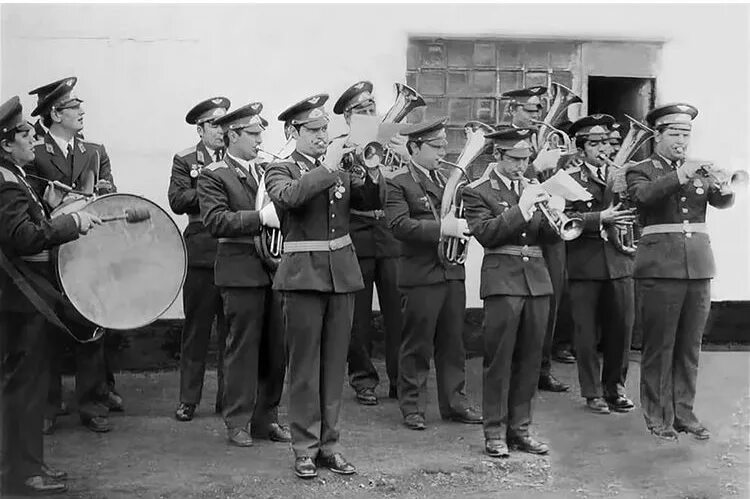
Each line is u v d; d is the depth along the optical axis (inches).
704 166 235.6
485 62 327.3
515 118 269.3
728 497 207.5
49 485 209.2
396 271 277.9
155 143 313.0
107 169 262.5
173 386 297.6
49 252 215.0
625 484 213.6
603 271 267.9
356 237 276.8
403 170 255.4
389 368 282.2
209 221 230.7
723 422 254.5
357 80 319.9
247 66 315.0
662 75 330.3
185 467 220.7
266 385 243.0
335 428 220.7
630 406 271.7
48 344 215.2
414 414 252.8
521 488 211.6
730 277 329.1
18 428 210.5
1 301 210.5
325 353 220.2
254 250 236.4
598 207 274.7
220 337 264.7
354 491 208.1
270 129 316.2
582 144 277.1
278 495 205.2
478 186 230.7
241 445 237.3
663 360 246.2
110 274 212.1
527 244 229.8
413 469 221.0
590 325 270.1
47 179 244.2
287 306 217.2
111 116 310.7
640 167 245.0
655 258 244.1
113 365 312.5
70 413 264.2
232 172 238.2
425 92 324.5
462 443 240.8
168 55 312.0
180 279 217.8
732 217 328.5
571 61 329.7
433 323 252.8
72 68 307.4
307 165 223.1
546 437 244.7
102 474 216.7
